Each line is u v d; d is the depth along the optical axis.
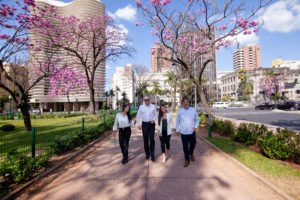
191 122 3.86
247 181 3.09
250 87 50.91
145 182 3.07
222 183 3.01
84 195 2.69
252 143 5.48
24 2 7.42
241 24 7.34
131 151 5.14
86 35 16.52
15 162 3.18
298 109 22.83
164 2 7.17
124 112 4.21
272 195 2.63
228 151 4.87
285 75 46.03
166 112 4.32
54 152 4.75
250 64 89.00
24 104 9.96
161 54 10.39
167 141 4.49
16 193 2.80
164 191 2.74
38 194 2.78
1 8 6.83
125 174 3.44
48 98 50.41
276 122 12.21
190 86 38.38
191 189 2.80
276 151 4.12
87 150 5.47
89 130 6.86
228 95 60.91
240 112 24.56
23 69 13.30
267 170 3.46
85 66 16.95
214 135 7.52
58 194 2.75
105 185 3.00
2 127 10.59
